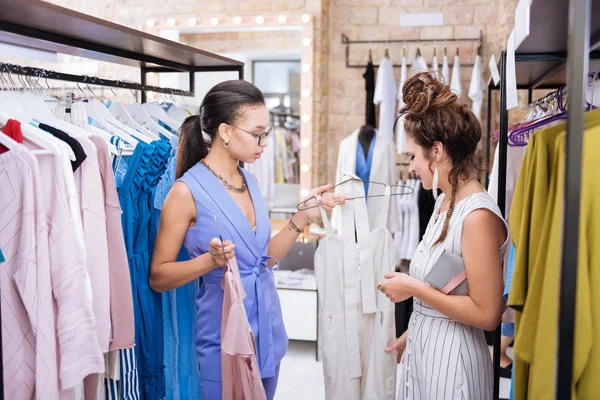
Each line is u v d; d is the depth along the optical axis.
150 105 2.69
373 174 4.11
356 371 2.14
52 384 1.48
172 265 1.86
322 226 4.76
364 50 4.91
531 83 3.07
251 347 1.73
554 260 1.27
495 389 2.34
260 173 4.73
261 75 4.76
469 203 1.63
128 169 1.97
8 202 1.46
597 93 2.15
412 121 1.72
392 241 2.17
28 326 1.50
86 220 1.67
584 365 1.18
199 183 1.89
